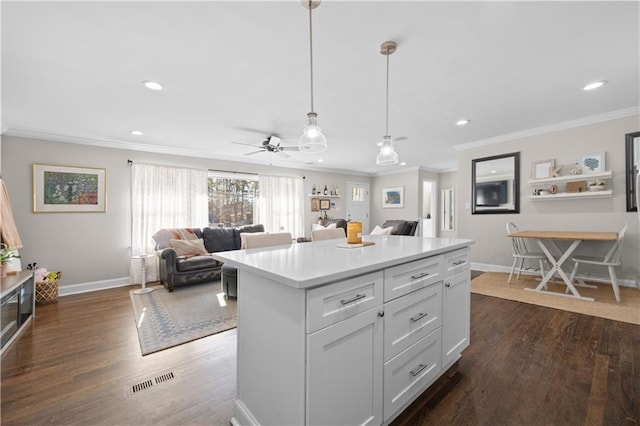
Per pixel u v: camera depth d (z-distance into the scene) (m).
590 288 3.54
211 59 2.05
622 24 1.72
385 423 1.33
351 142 4.53
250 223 5.90
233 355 2.13
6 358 2.09
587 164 3.61
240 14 1.58
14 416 1.48
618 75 2.38
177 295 3.69
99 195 4.13
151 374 1.87
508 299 3.23
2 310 2.22
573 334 2.33
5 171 3.51
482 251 4.68
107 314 3.00
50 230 3.78
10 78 2.28
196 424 1.43
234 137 4.10
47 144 3.78
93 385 1.75
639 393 1.58
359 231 1.93
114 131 3.73
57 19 1.59
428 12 1.59
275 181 6.19
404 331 1.42
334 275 1.05
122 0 1.45
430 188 7.79
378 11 1.58
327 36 1.80
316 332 1.02
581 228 3.73
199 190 5.09
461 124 3.68
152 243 4.52
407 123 3.61
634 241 3.38
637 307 2.86
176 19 1.62
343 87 2.53
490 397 1.58
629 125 3.33
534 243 4.14
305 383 1.01
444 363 1.73
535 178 4.04
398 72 2.28
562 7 1.57
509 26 1.73
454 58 2.08
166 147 4.64
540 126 3.83
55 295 3.48
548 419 1.41
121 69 2.17
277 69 2.21
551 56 2.08
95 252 4.09
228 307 3.21
